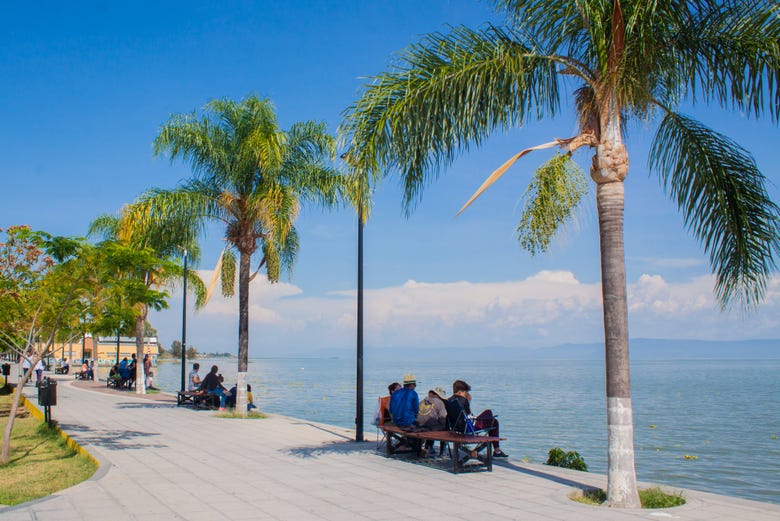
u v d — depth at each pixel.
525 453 18.16
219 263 20.48
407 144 9.77
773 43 8.41
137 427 17.12
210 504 8.43
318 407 34.34
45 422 17.08
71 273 12.30
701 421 28.02
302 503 8.49
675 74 9.55
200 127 20.12
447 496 8.88
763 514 7.79
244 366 20.62
